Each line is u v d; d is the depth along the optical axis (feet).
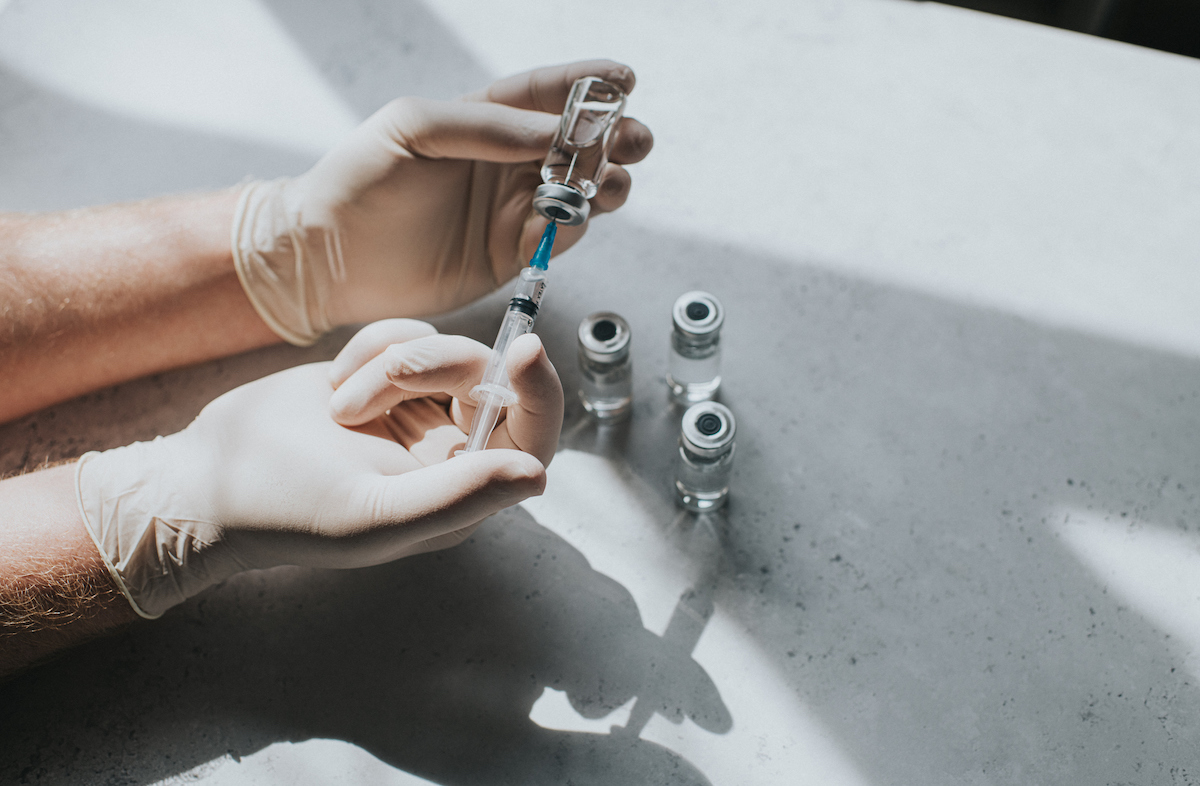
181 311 3.68
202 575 3.23
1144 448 3.83
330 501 2.95
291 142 4.70
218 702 3.29
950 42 4.98
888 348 4.09
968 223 4.42
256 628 3.43
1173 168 4.56
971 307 4.21
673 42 4.99
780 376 4.02
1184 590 3.51
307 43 5.01
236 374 4.02
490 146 3.42
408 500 2.83
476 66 4.94
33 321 3.48
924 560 3.58
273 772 3.17
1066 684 3.32
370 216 3.65
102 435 3.87
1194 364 4.05
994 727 3.24
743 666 3.36
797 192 4.51
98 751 3.21
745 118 4.74
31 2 5.13
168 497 3.09
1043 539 3.62
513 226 3.83
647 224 4.42
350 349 3.33
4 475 3.77
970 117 4.73
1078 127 4.70
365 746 3.21
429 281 3.93
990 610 3.47
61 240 3.60
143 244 3.63
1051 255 4.33
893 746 3.21
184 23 5.08
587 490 3.75
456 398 3.30
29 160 4.65
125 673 3.34
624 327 3.60
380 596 3.49
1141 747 3.21
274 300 3.78
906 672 3.34
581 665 3.36
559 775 3.16
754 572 3.55
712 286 4.26
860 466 3.80
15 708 3.28
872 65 4.91
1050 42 4.96
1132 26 6.31
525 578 3.53
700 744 3.21
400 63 4.95
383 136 3.53
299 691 3.31
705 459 3.29
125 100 4.83
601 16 5.08
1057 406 3.94
